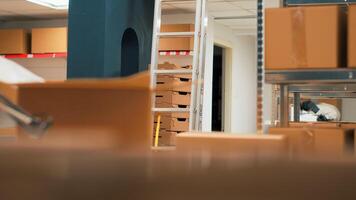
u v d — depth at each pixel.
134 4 4.14
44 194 0.63
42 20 7.71
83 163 0.61
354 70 1.85
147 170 0.61
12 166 0.64
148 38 4.45
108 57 3.69
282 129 1.77
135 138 0.96
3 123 0.91
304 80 1.87
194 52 3.85
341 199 0.66
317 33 1.83
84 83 0.89
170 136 5.41
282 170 0.62
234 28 8.59
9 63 1.03
